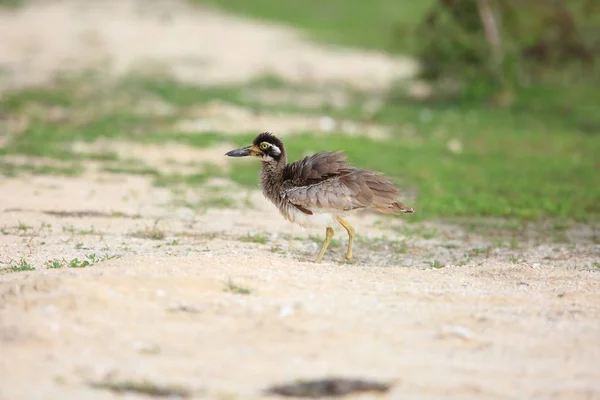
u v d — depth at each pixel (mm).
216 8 52094
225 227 15070
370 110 28344
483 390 7762
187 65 35250
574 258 13609
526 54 31016
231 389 7629
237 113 26641
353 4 53500
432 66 29719
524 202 18047
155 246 13328
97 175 18844
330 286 10594
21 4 49094
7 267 11547
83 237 13773
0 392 7430
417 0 52875
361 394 7648
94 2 51750
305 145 22172
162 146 21953
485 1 28875
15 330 8539
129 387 7602
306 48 41000
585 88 33188
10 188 17203
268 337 8781
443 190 18844
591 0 29406
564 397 7672
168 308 9375
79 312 9086
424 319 9516
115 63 34500
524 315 9797
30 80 30047
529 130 26609
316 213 12156
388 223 16141
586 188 19656
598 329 9336
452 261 13281
